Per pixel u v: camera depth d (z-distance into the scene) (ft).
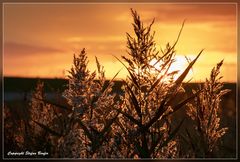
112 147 19.13
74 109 19.61
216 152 19.79
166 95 18.78
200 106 19.45
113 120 18.89
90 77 19.60
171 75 18.65
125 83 19.15
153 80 18.85
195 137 19.56
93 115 19.74
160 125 19.56
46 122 21.53
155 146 18.49
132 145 18.95
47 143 20.29
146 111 19.02
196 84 19.22
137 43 18.78
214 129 19.45
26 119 22.03
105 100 19.74
